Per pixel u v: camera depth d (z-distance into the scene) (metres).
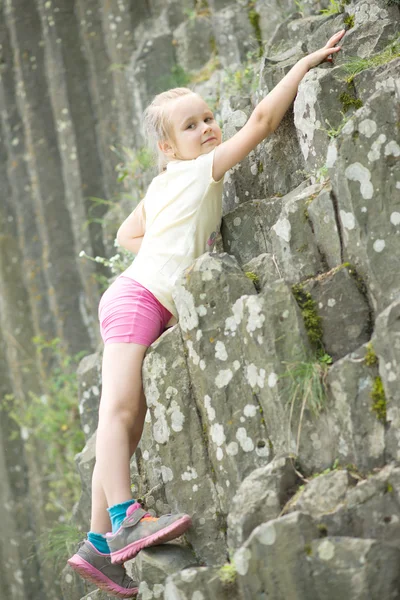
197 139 4.73
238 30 7.59
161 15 8.55
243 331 3.93
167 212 4.55
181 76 8.21
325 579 3.34
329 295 3.89
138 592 4.12
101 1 8.92
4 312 9.69
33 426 9.40
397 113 3.89
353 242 3.92
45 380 9.39
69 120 9.02
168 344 4.24
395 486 3.41
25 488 9.57
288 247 4.17
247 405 3.96
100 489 4.29
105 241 8.73
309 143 4.59
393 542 3.36
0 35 9.50
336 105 4.48
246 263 4.49
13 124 9.62
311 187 4.27
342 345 3.85
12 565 9.44
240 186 5.12
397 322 3.56
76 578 5.53
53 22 9.05
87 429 6.05
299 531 3.38
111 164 8.95
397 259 3.81
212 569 3.63
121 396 4.24
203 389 4.10
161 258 4.44
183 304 4.14
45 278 9.58
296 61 5.35
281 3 7.32
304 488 3.60
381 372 3.61
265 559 3.44
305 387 3.72
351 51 4.87
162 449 4.28
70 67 9.05
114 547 4.03
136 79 8.37
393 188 3.85
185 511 4.18
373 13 5.17
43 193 9.32
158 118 4.84
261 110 4.57
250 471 3.94
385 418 3.59
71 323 9.26
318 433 3.74
